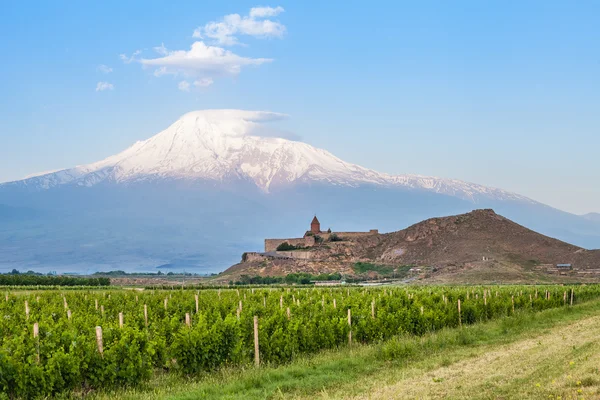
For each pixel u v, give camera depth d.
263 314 36.66
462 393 19.38
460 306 43.72
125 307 47.34
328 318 34.28
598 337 30.56
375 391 20.31
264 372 23.80
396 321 36.09
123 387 22.55
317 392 20.97
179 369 24.89
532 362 24.03
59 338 23.44
